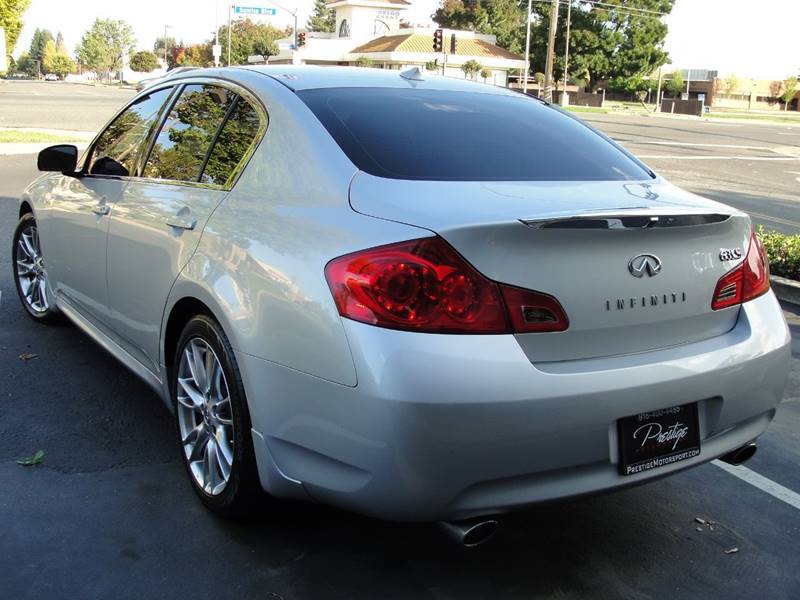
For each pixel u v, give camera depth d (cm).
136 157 382
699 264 264
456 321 223
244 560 277
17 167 1409
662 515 327
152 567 270
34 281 526
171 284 310
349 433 229
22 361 460
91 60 15875
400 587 267
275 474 258
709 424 267
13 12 4022
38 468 334
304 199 267
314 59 6744
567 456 234
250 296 262
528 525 313
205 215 303
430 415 217
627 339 249
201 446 308
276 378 251
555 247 234
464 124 312
